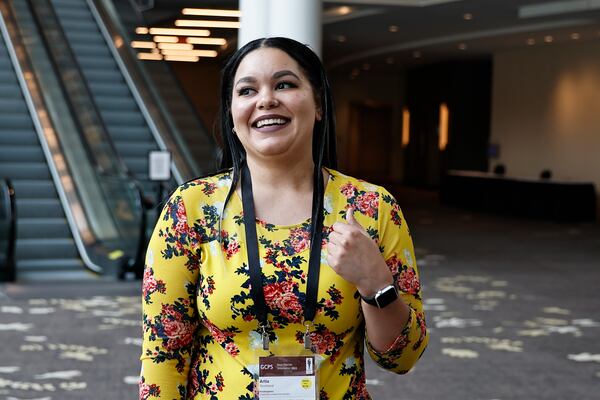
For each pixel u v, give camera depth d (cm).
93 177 1146
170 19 1728
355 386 196
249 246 193
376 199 202
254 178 201
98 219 1116
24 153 1227
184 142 1311
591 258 1218
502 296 910
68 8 1633
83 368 587
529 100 2123
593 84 1909
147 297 200
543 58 2069
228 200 199
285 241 194
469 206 2056
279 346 192
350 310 191
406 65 2572
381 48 2161
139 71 1486
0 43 1441
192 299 200
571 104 1978
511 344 682
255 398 191
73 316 772
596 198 1864
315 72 200
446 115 2459
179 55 2328
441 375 584
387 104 2986
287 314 191
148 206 1098
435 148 2564
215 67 2664
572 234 1532
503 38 1856
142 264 1003
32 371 576
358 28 1753
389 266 199
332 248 183
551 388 554
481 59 2378
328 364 192
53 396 518
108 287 933
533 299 895
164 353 198
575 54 1962
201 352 200
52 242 1091
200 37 1989
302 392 189
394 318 186
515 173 2177
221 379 195
